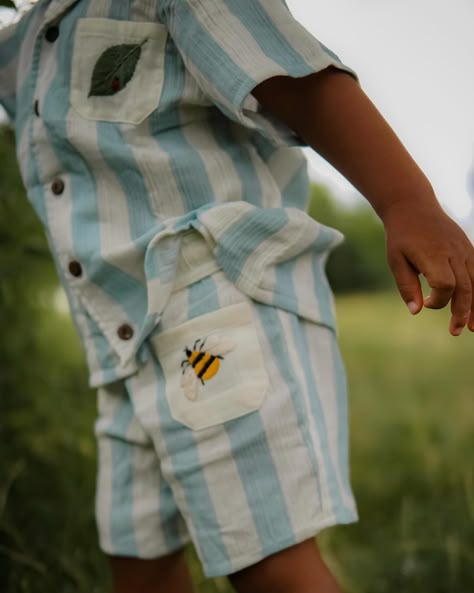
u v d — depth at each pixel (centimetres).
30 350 152
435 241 92
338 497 99
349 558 145
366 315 385
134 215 103
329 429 102
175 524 108
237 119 98
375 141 97
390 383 238
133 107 103
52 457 143
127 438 107
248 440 98
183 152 102
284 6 101
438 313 364
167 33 103
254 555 97
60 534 133
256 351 99
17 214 143
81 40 104
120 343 103
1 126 141
